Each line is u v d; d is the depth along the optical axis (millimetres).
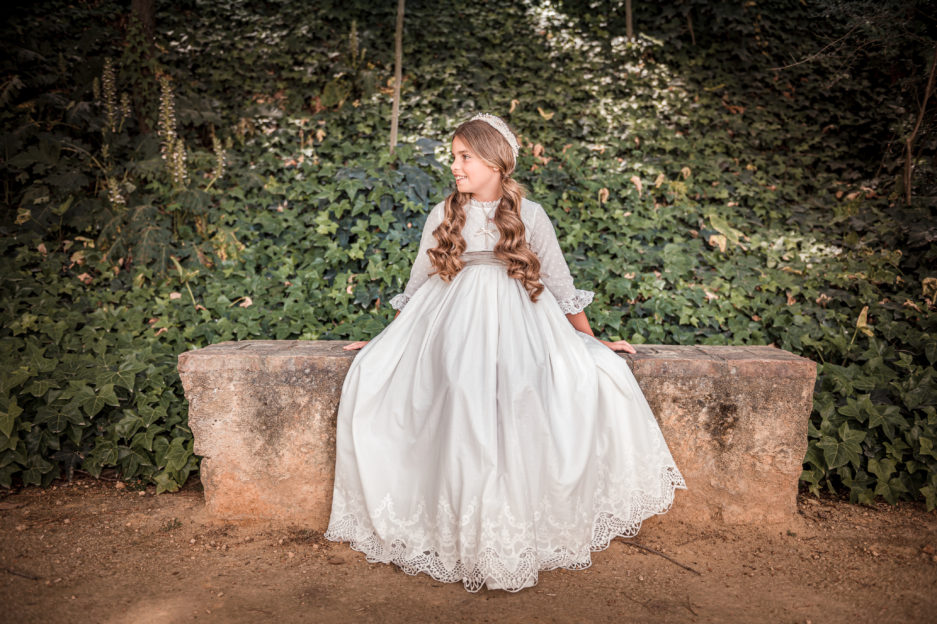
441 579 2279
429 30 6504
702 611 2115
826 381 3438
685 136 6047
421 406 2432
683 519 2754
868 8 5461
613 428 2484
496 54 6438
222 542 2598
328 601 2146
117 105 5477
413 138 5652
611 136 5852
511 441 2244
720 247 4586
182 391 3424
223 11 6512
